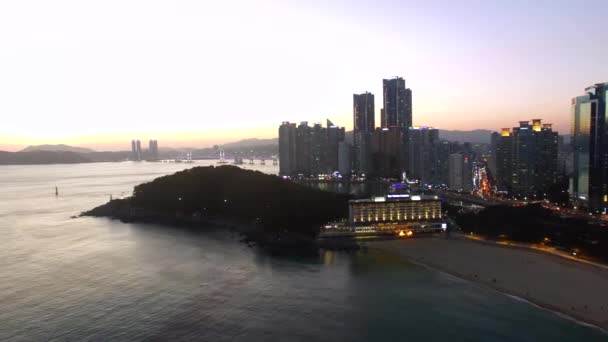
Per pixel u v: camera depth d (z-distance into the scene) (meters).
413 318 133.50
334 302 145.88
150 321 130.62
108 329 125.56
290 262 193.75
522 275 171.88
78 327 126.94
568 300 145.88
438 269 181.75
